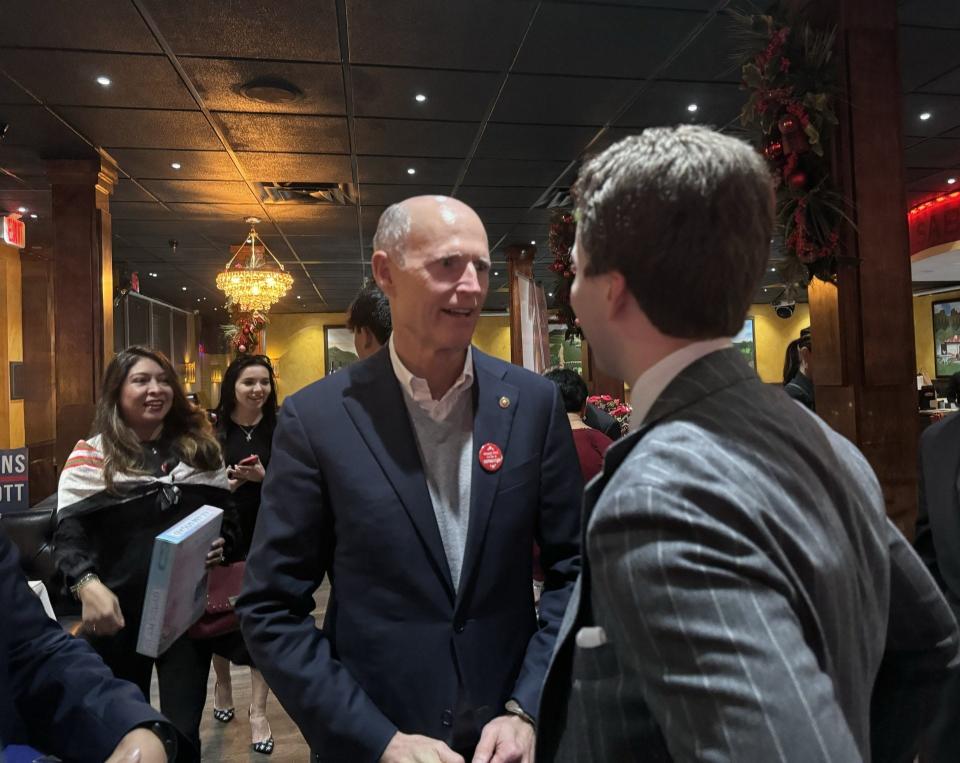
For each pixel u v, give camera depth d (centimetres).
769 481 49
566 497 113
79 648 95
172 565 155
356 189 604
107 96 403
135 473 184
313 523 104
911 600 66
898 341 246
